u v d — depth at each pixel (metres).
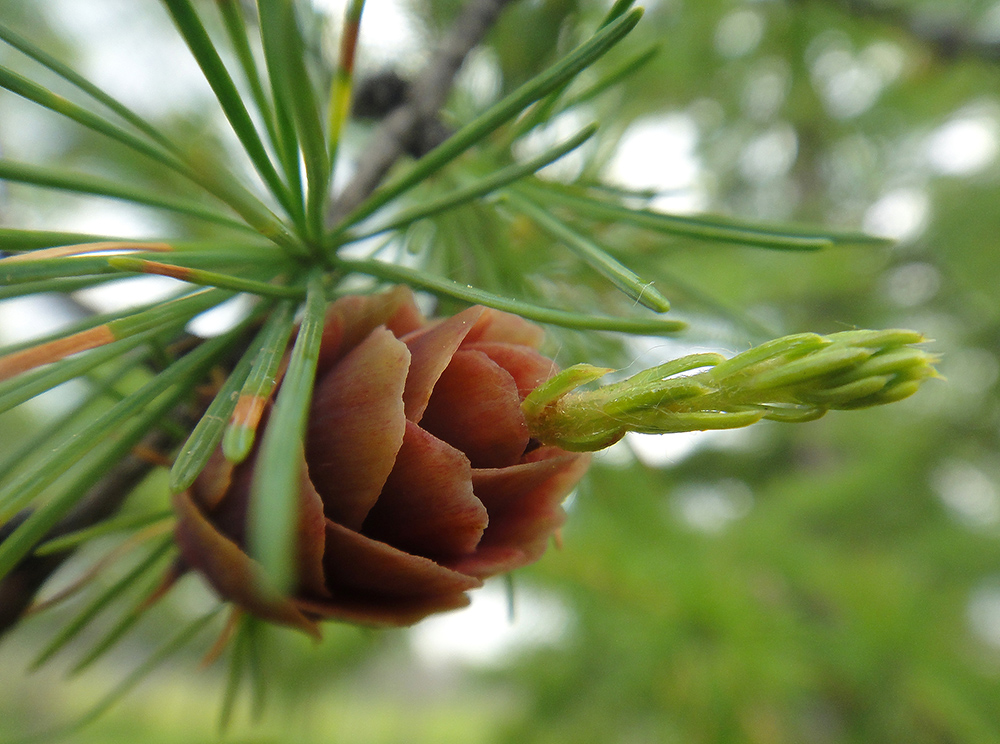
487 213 0.06
